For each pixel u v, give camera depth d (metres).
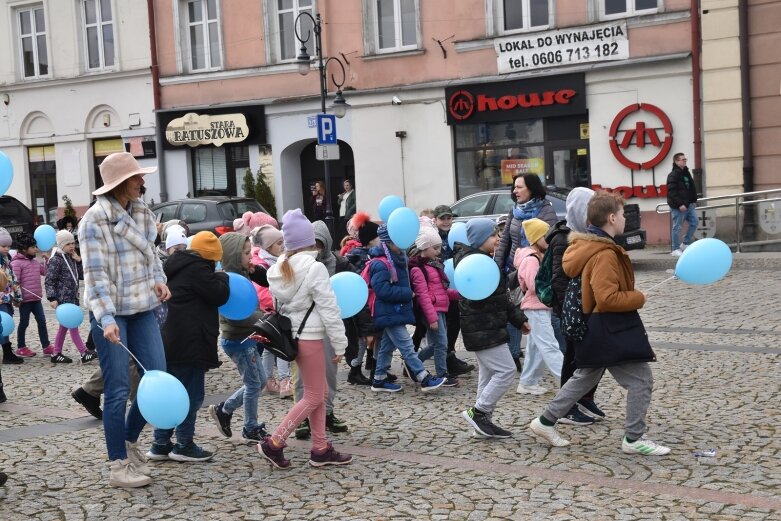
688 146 20.39
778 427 7.00
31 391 9.87
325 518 5.50
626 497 5.61
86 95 28.81
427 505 5.64
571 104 21.48
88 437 7.68
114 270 6.11
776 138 19.52
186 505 5.85
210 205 21.62
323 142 20.61
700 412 7.55
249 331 7.11
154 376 5.85
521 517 5.36
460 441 7.07
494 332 6.99
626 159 20.98
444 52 23.11
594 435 7.05
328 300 6.38
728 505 5.40
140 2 27.47
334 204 25.98
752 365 9.17
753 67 19.56
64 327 11.73
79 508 5.86
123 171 6.17
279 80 25.59
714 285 15.09
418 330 9.73
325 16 24.64
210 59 26.81
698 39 20.03
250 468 6.60
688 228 18.78
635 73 20.73
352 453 6.89
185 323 6.52
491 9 22.45
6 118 30.36
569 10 21.53
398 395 8.91
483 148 22.94
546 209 9.38
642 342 6.32
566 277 7.03
